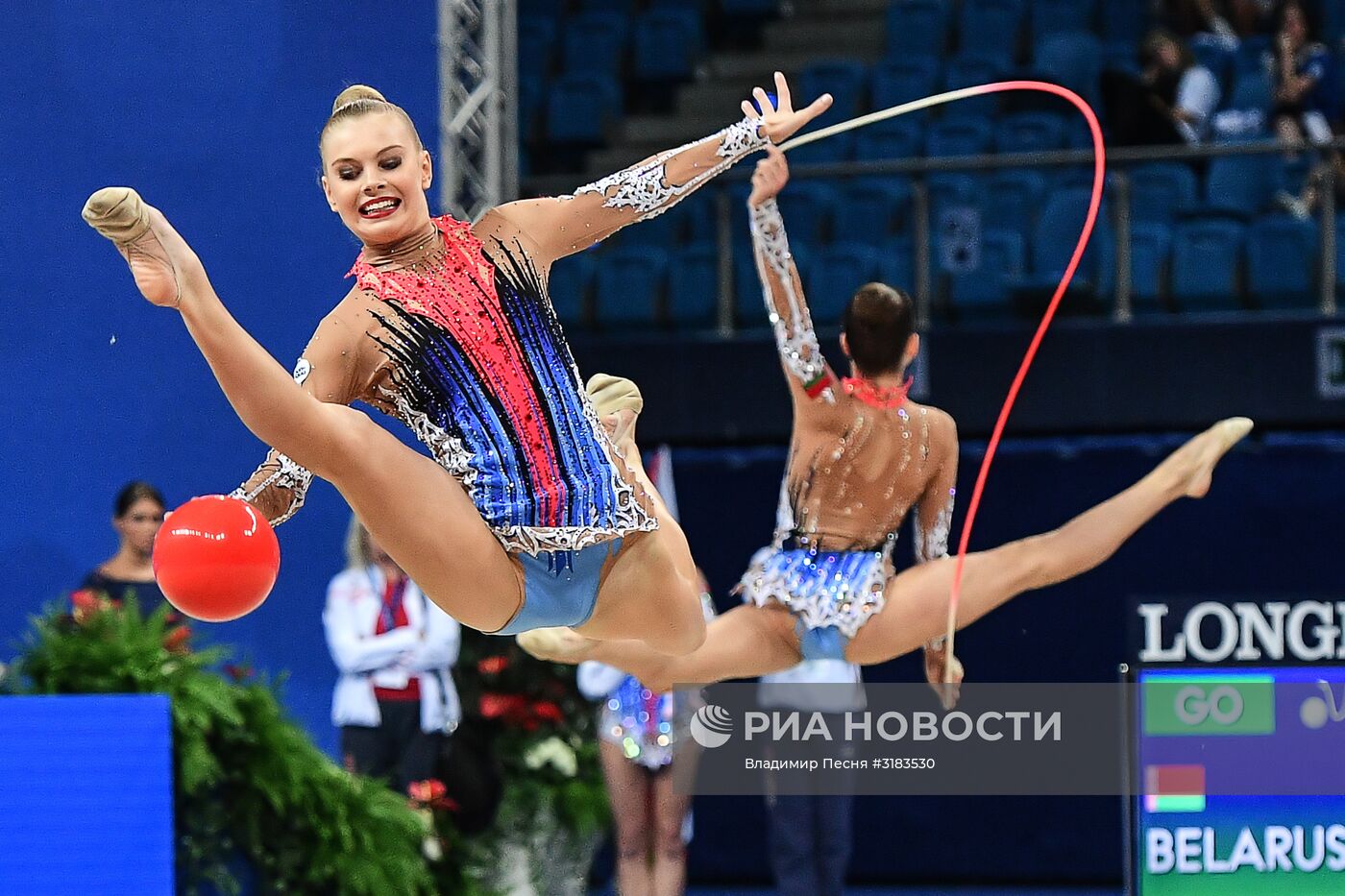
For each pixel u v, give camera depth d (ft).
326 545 78.84
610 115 119.96
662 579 34.24
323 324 32.65
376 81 80.23
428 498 30.81
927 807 89.20
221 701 50.93
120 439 77.05
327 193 33.12
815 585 43.75
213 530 30.19
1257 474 87.51
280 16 78.69
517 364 32.91
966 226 95.35
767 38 130.00
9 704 46.70
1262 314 88.79
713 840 90.99
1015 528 88.99
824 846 73.20
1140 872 50.88
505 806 71.15
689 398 92.07
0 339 77.00
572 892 73.72
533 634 43.65
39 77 77.41
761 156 106.52
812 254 99.35
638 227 104.88
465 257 33.27
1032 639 88.17
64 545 76.43
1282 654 56.59
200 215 77.30
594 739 73.97
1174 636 57.36
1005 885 88.38
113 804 47.24
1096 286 93.30
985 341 90.02
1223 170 101.96
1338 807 51.16
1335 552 86.38
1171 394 88.38
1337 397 86.94
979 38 122.62
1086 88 112.37
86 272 77.20
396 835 55.62
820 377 43.50
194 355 77.36
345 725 70.28
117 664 50.75
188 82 77.87
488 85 83.51
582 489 32.83
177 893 49.98
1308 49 105.29
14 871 46.32
